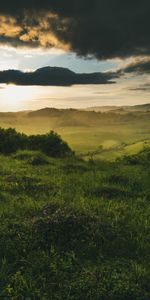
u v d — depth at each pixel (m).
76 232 9.85
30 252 9.09
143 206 14.41
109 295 7.41
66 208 11.19
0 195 14.67
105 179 19.38
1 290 7.54
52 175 20.83
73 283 7.77
